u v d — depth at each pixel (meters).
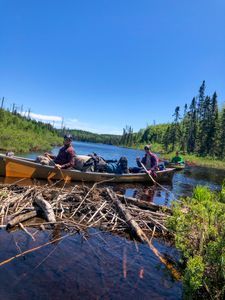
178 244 4.58
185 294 3.85
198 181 16.95
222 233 4.50
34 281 3.88
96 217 6.54
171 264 4.89
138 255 5.08
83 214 6.60
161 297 3.91
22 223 5.79
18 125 61.75
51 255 4.66
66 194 7.25
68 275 4.14
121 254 5.04
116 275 4.32
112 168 12.17
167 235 6.14
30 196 6.93
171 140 81.12
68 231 5.73
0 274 3.91
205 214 4.92
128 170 12.90
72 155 10.90
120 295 3.84
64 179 10.85
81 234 5.67
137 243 5.58
